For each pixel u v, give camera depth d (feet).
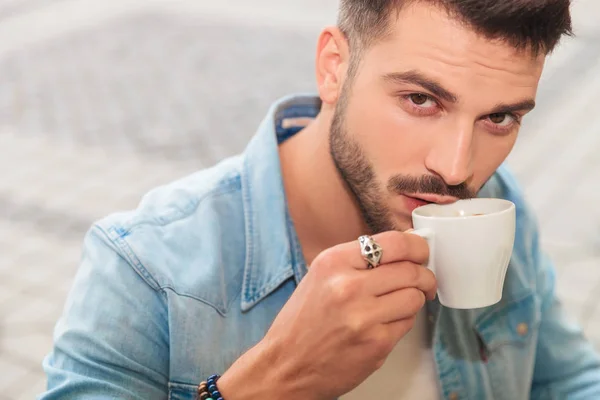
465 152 3.38
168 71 18.33
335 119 3.85
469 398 4.57
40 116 16.03
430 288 3.23
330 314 3.16
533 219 5.02
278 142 4.53
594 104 15.21
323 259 3.21
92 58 19.49
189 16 23.13
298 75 17.53
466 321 4.59
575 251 10.69
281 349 3.30
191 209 4.14
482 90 3.32
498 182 4.95
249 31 21.30
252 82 17.28
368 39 3.57
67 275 10.76
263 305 4.07
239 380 3.38
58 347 3.72
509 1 3.16
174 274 3.88
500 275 3.21
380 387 4.36
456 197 3.51
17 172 13.62
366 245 3.14
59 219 12.07
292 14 23.08
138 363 3.71
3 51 20.44
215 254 3.99
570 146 13.62
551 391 4.91
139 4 24.81
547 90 16.12
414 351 4.46
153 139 14.62
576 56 17.78
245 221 4.13
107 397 3.54
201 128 14.92
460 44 3.27
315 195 4.20
